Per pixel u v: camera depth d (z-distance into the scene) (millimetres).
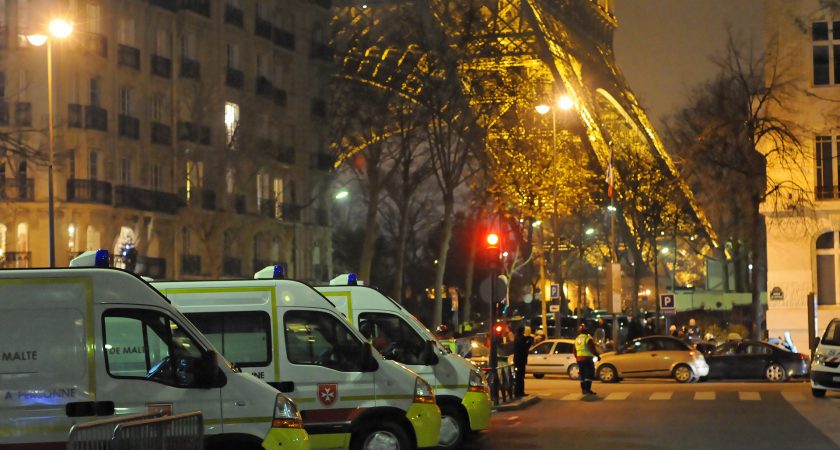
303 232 77438
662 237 88938
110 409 12469
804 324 51688
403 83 60031
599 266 102438
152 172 64250
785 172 52219
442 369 19750
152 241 63938
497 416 27656
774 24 52406
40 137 56812
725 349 45688
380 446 16766
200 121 64188
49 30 43875
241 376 13203
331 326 16875
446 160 60750
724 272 99875
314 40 79562
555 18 79562
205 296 16656
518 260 76250
